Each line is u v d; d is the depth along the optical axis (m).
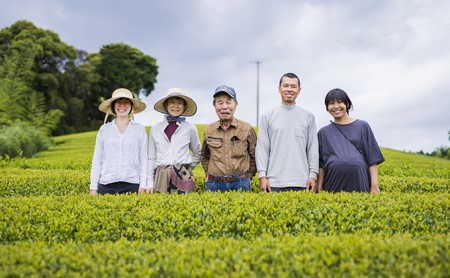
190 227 4.77
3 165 13.82
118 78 53.81
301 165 6.24
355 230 4.60
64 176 9.84
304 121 6.31
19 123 31.20
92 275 3.21
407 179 9.45
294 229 4.66
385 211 4.95
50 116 38.34
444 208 5.06
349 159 6.18
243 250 3.50
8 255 3.61
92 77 48.56
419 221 4.73
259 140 6.42
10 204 5.61
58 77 44.97
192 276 3.14
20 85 37.66
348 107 6.46
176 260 3.41
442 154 26.31
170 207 5.29
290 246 3.59
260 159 6.36
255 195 5.63
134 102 6.73
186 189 6.38
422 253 3.30
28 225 4.80
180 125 6.60
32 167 13.76
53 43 43.34
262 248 3.58
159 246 3.83
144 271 3.21
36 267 3.37
